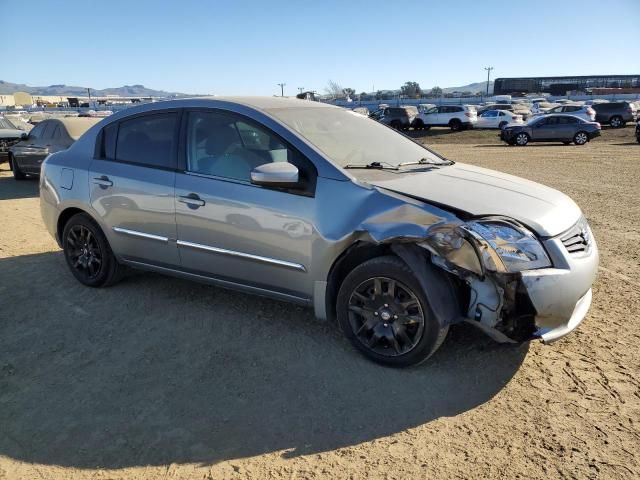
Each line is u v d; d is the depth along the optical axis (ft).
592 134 84.33
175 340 12.89
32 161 39.11
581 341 12.33
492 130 122.72
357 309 11.48
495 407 9.93
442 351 11.95
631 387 10.42
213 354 12.15
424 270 10.53
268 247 12.17
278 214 11.91
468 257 10.03
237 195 12.52
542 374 10.97
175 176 13.71
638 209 27.99
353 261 11.71
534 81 309.63
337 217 11.24
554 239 10.50
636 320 13.41
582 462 8.44
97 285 16.30
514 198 11.43
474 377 10.93
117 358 12.12
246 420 9.73
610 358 11.54
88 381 11.18
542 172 45.70
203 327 13.53
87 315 14.47
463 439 9.07
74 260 16.66
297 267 11.88
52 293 16.15
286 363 11.68
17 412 10.14
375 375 11.12
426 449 8.86
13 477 8.43
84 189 15.60
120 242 15.14
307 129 12.92
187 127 13.88
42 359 12.16
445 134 120.37
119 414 10.00
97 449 9.05
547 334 10.34
